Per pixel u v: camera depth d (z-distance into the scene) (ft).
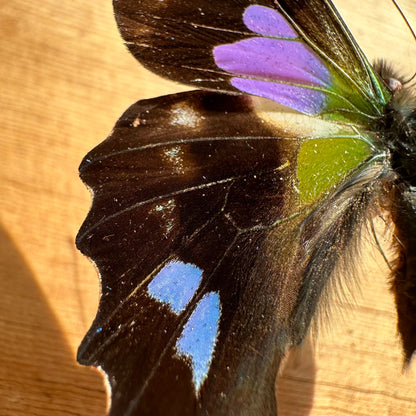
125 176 0.18
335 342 0.20
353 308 0.20
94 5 0.21
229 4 0.17
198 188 0.18
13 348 0.18
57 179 0.19
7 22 0.20
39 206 0.19
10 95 0.20
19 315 0.18
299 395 0.20
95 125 0.20
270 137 0.18
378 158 0.19
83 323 0.18
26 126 0.19
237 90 0.18
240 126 0.18
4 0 0.20
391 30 0.24
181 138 0.18
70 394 0.18
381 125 0.19
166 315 0.17
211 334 0.17
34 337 0.18
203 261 0.18
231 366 0.17
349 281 0.19
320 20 0.18
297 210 0.18
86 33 0.21
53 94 0.20
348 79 0.19
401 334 0.18
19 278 0.18
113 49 0.21
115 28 0.21
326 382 0.20
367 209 0.20
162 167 0.18
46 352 0.18
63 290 0.19
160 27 0.17
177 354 0.17
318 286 0.19
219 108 0.18
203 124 0.18
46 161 0.19
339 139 0.19
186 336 0.17
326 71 0.18
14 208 0.19
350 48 0.19
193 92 0.18
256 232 0.18
